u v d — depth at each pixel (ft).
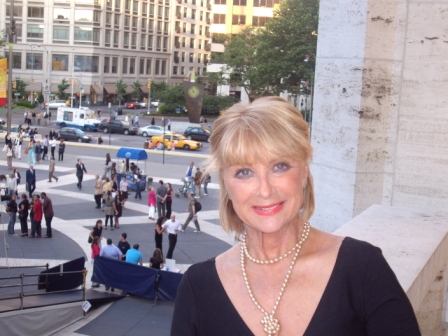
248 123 5.68
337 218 17.22
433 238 10.16
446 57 15.92
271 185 5.76
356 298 5.54
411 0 16.11
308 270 5.79
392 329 5.43
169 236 59.11
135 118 208.85
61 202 84.79
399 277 8.14
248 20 281.33
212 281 6.04
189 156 142.82
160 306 45.44
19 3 290.97
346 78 16.80
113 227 71.61
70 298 44.29
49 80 282.77
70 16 291.99
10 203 67.31
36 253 60.59
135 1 315.78
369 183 16.74
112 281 47.52
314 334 5.47
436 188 16.26
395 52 16.52
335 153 17.33
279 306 5.68
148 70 335.47
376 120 16.58
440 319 10.87
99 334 40.32
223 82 229.45
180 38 357.00
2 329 39.29
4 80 117.08
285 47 182.19
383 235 10.30
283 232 5.96
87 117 205.77
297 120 5.82
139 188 89.97
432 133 16.21
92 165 120.47
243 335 5.71
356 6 16.39
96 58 300.40
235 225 6.58
